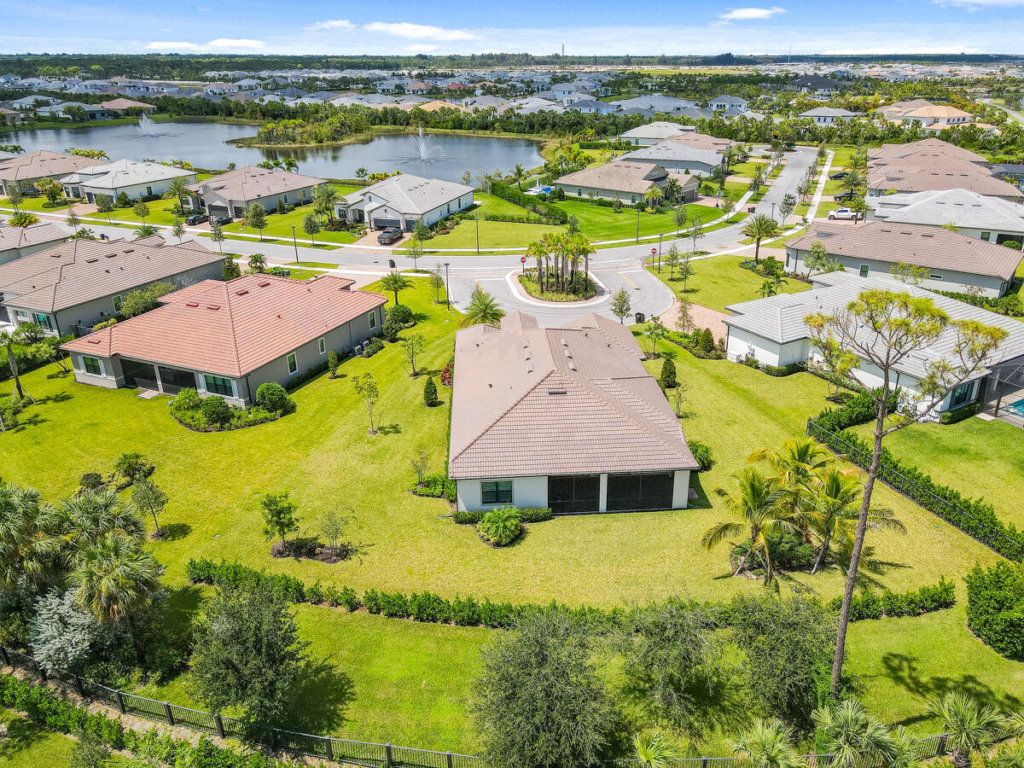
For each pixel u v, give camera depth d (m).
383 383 55.09
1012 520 36.00
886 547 34.38
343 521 37.62
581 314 70.56
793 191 126.50
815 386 52.78
